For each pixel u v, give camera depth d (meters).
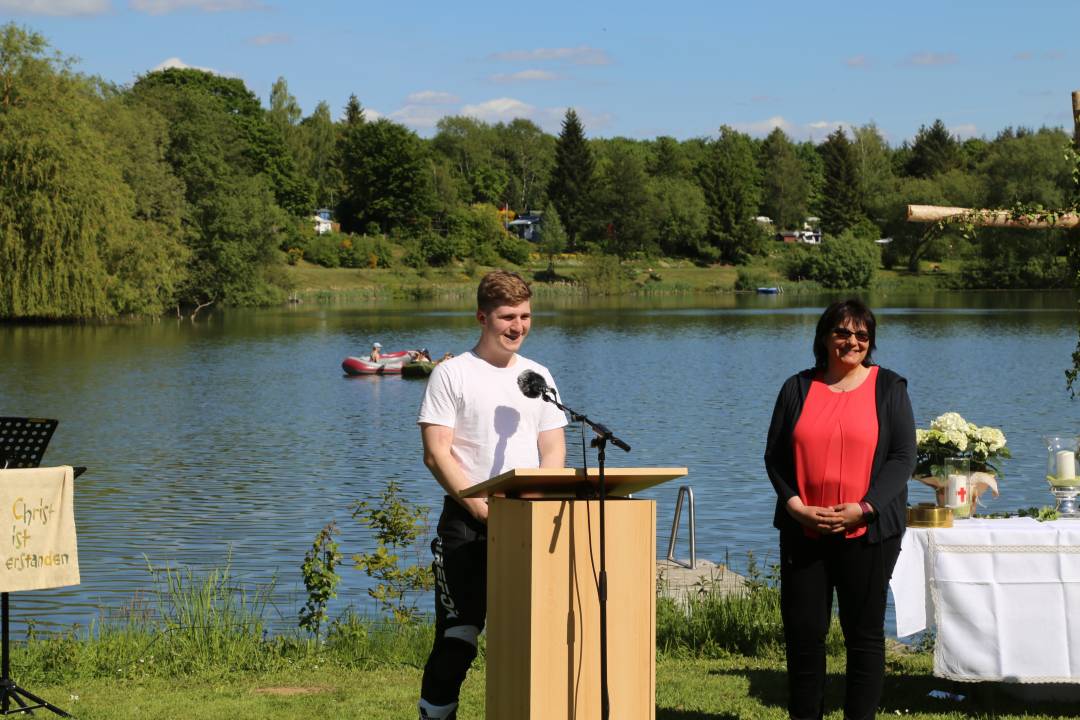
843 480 5.13
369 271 110.12
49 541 5.49
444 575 4.87
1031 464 20.41
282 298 87.06
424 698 4.91
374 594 9.20
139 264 57.97
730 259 131.38
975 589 5.74
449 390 4.90
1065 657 5.71
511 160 169.75
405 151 126.81
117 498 17.98
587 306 92.50
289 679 6.86
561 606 4.09
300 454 23.12
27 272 51.72
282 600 10.40
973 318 68.81
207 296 79.19
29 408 30.67
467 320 72.88
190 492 18.58
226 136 87.06
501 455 4.89
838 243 114.44
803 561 5.20
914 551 5.82
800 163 160.38
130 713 5.96
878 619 5.15
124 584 11.91
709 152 161.12
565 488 4.28
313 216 127.94
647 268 126.44
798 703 5.24
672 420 28.08
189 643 7.45
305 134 144.50
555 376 39.56
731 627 7.71
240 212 79.00
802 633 5.21
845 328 5.20
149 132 69.69
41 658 7.17
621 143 183.88
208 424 27.95
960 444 6.30
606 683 4.05
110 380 37.81
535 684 4.07
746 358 46.47
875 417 5.18
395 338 57.88
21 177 51.56
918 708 6.07
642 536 4.18
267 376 40.09
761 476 19.59
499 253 124.62
